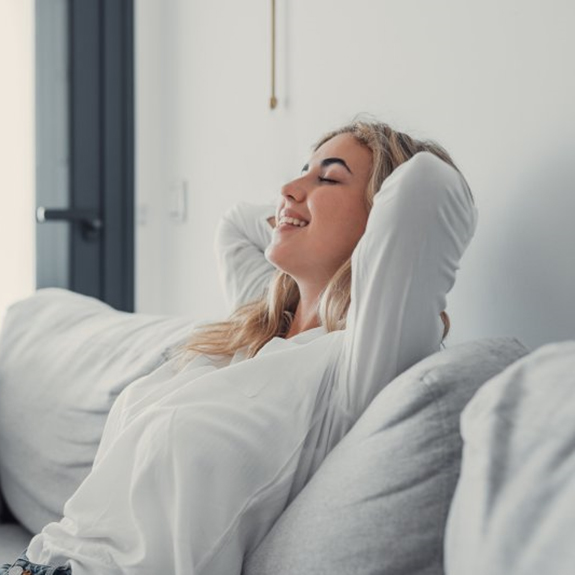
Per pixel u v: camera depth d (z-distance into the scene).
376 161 1.20
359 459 0.88
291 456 1.01
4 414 1.70
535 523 0.63
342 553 0.83
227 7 2.22
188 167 2.46
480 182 1.37
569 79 1.18
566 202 1.18
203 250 2.40
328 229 1.21
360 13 1.67
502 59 1.31
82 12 2.68
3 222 2.57
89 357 1.62
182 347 1.42
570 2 1.18
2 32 2.55
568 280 1.18
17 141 2.59
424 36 1.49
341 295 1.19
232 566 0.96
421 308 0.99
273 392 1.05
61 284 2.69
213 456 0.98
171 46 2.54
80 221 2.72
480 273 1.37
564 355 0.72
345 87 1.73
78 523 1.06
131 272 2.74
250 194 2.13
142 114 2.71
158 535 0.97
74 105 2.68
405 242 0.97
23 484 1.62
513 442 0.69
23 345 1.76
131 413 1.19
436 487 0.81
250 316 1.35
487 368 0.88
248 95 2.12
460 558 0.68
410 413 0.87
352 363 1.02
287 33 1.94
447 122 1.44
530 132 1.26
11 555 1.51
